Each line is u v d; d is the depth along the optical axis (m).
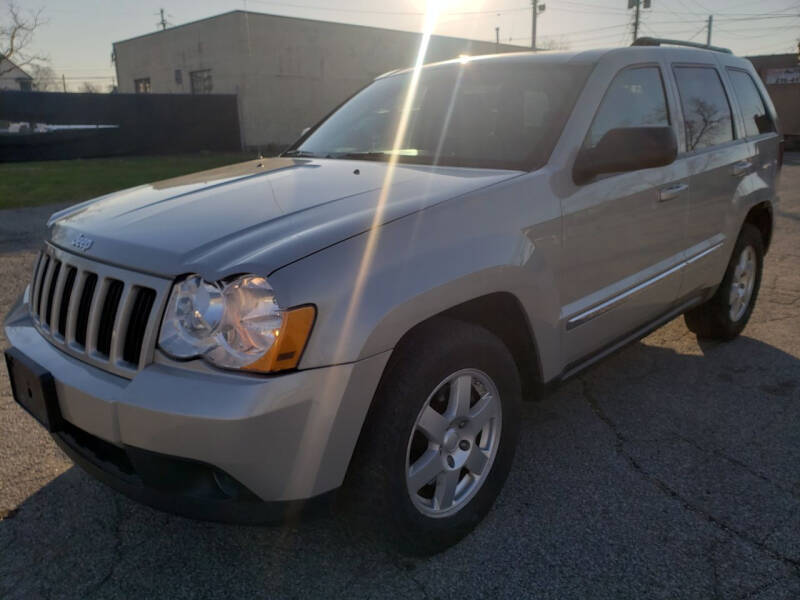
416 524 2.27
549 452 3.14
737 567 2.34
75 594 2.26
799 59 29.75
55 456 3.10
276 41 25.05
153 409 1.89
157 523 2.64
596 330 3.00
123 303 2.07
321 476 2.00
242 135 24.88
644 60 3.43
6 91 20.67
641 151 2.64
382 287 2.04
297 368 1.91
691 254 3.66
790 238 7.92
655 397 3.72
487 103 3.20
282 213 2.28
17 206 11.20
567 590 2.24
